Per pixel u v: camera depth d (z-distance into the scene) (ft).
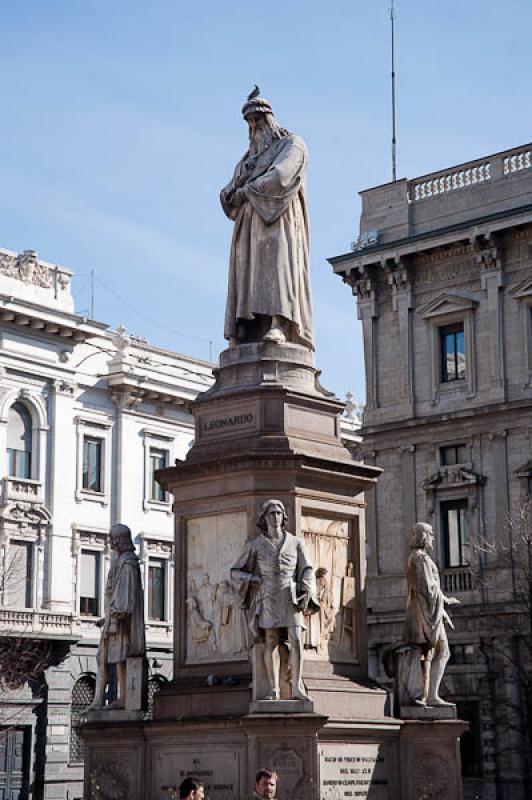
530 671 244.83
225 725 82.17
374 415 277.85
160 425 322.55
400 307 276.82
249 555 82.02
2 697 266.16
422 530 93.66
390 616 264.52
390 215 281.13
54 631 279.49
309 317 96.94
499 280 261.85
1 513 278.67
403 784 87.76
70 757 283.18
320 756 82.28
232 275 97.04
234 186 98.22
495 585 251.60
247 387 91.25
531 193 260.42
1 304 280.72
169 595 316.81
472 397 263.08
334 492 91.09
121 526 94.02
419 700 90.74
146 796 86.12
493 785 245.45
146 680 90.84
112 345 318.04
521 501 250.37
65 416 297.33
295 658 80.43
